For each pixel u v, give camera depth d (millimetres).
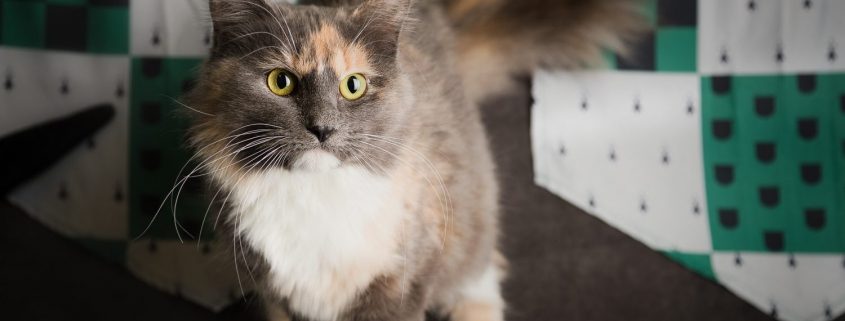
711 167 935
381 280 740
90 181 911
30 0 895
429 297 788
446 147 787
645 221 940
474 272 864
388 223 729
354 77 705
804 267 916
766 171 928
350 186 715
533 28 907
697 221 934
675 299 944
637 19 911
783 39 920
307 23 706
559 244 961
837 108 915
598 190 945
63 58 902
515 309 954
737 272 925
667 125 938
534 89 946
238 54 710
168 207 909
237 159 716
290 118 691
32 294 885
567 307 955
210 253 904
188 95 744
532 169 964
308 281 740
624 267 953
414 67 785
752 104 928
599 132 944
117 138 911
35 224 901
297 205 717
